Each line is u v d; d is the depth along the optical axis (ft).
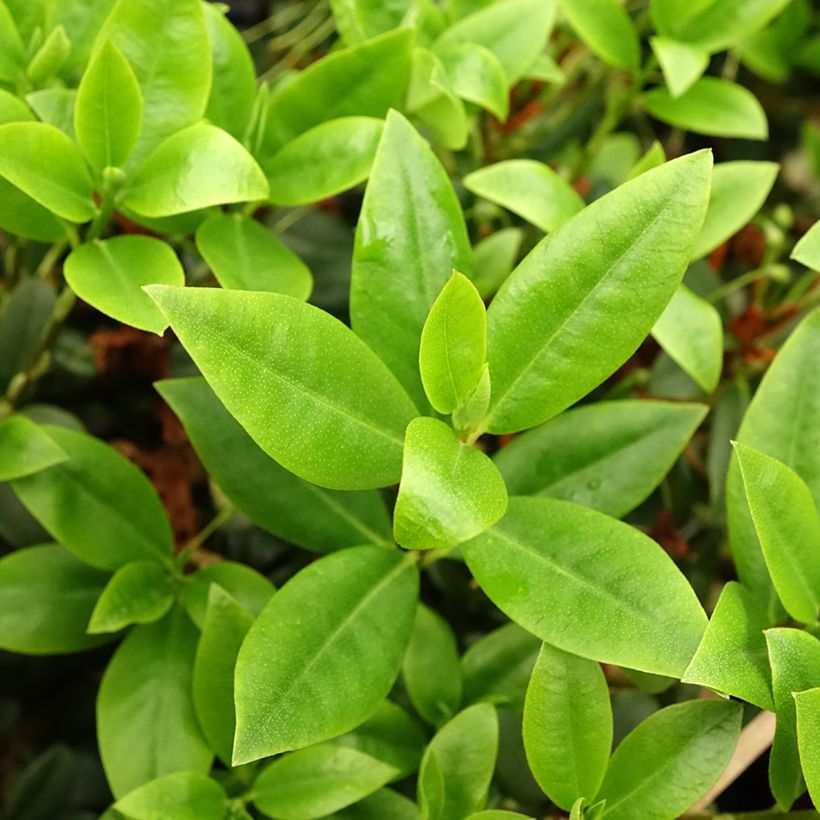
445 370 0.50
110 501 0.66
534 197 0.67
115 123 0.57
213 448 0.60
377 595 0.55
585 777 0.52
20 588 0.66
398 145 0.54
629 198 0.50
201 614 0.64
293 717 0.50
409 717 0.62
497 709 0.63
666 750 0.53
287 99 0.65
